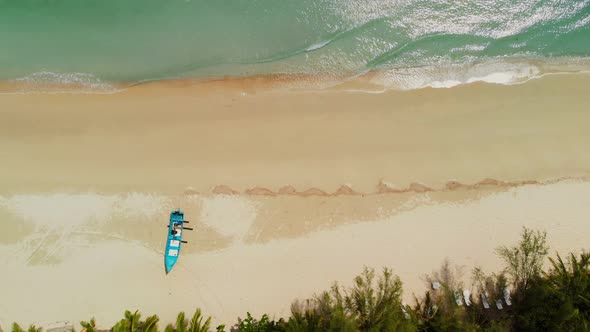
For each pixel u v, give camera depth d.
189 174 18.80
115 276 18.06
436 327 16.48
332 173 18.66
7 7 19.59
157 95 19.59
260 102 19.47
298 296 17.89
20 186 18.69
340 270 18.00
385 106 19.30
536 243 17.30
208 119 19.30
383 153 18.81
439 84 19.52
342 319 15.38
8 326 17.58
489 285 17.81
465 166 18.61
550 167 18.52
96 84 19.64
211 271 18.06
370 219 18.31
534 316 16.42
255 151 18.95
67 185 18.73
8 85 19.56
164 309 17.84
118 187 18.72
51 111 19.36
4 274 17.98
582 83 19.31
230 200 18.55
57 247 18.23
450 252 18.03
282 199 18.53
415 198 18.42
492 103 19.20
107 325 17.69
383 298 16.64
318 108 19.33
